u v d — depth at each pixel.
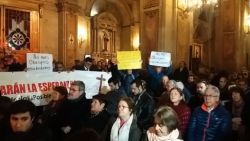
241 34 15.53
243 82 6.76
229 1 15.63
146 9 10.19
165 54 7.20
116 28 19.47
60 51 14.76
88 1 16.17
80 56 15.67
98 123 3.79
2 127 2.84
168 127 2.81
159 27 9.66
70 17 15.05
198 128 3.81
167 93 4.73
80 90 4.30
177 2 9.90
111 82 5.41
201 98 5.25
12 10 13.18
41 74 5.47
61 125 4.14
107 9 18.72
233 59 15.42
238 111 4.83
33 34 13.88
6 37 12.94
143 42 10.26
